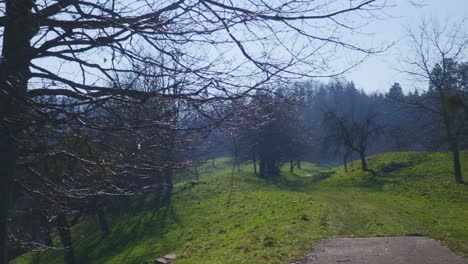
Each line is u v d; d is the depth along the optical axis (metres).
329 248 15.00
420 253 13.59
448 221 20.86
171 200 37.34
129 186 7.05
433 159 50.03
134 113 5.26
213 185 43.28
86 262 28.41
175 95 4.91
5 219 5.21
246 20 5.10
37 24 5.08
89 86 5.27
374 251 14.20
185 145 5.94
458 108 32.66
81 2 5.03
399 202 31.25
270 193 36.47
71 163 6.56
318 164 89.00
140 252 26.72
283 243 16.06
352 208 26.86
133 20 5.14
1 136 5.21
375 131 53.06
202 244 19.84
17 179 6.40
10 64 5.07
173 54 5.18
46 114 4.92
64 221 9.46
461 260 12.43
